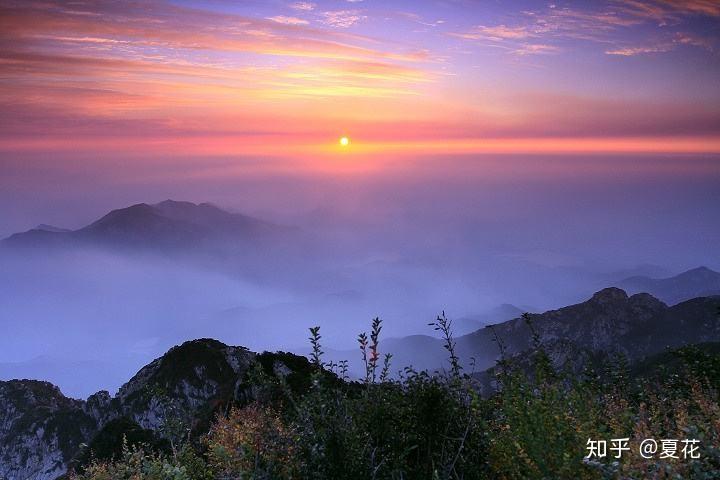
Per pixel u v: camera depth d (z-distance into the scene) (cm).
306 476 411
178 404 594
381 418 465
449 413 467
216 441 476
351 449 417
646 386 584
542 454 369
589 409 444
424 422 468
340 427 432
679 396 544
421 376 490
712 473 324
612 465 327
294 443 426
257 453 421
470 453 450
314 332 496
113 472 579
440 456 439
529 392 416
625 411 421
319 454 416
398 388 488
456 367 502
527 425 385
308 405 457
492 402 466
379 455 443
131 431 1374
